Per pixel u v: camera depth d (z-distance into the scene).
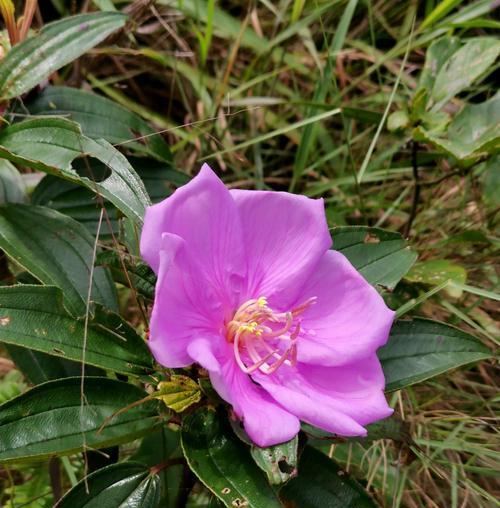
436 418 0.22
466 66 0.24
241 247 0.17
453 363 0.18
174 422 0.17
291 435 0.14
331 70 0.28
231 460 0.16
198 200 0.16
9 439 0.15
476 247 0.27
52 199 0.22
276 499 0.15
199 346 0.14
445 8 0.27
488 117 0.24
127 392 0.17
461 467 0.21
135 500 0.17
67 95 0.22
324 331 0.17
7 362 0.24
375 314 0.16
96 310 0.17
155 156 0.23
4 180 0.22
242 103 0.28
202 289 0.16
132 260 0.17
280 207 0.17
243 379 0.16
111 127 0.22
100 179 0.22
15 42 0.22
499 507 0.22
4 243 0.19
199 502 0.22
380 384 0.16
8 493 0.21
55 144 0.18
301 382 0.16
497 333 0.25
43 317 0.16
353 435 0.14
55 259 0.19
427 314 0.26
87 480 0.16
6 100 0.20
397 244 0.20
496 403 0.24
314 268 0.17
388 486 0.22
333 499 0.17
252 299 0.17
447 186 0.28
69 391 0.16
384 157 0.28
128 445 0.23
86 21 0.21
